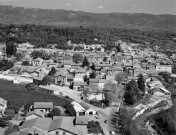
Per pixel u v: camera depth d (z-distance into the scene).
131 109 138.38
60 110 122.06
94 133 104.62
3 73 193.25
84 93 150.88
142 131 123.94
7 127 101.56
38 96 145.88
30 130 95.88
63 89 165.00
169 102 163.50
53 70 188.75
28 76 186.50
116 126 116.94
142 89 168.00
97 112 127.12
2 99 125.62
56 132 97.06
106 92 151.00
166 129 134.50
